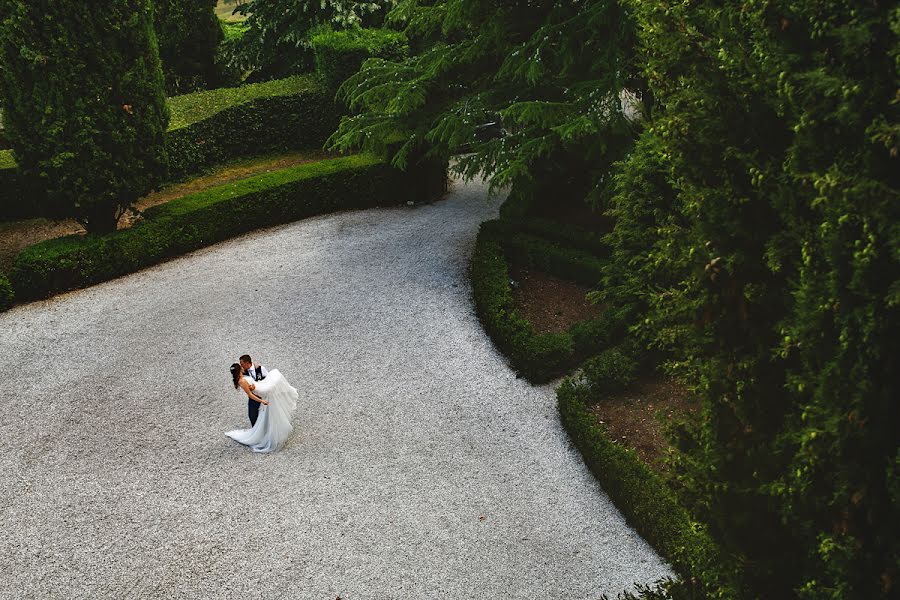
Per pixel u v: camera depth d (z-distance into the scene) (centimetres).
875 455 377
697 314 454
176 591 752
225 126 1953
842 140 368
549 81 1274
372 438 976
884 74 348
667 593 551
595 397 998
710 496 474
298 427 1005
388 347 1185
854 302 363
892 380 369
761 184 412
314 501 868
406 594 740
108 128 1351
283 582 759
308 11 2231
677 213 904
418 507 852
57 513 862
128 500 879
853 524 383
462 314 1270
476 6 1322
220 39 2308
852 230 357
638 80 1161
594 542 793
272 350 1188
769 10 380
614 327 1111
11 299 1338
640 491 795
